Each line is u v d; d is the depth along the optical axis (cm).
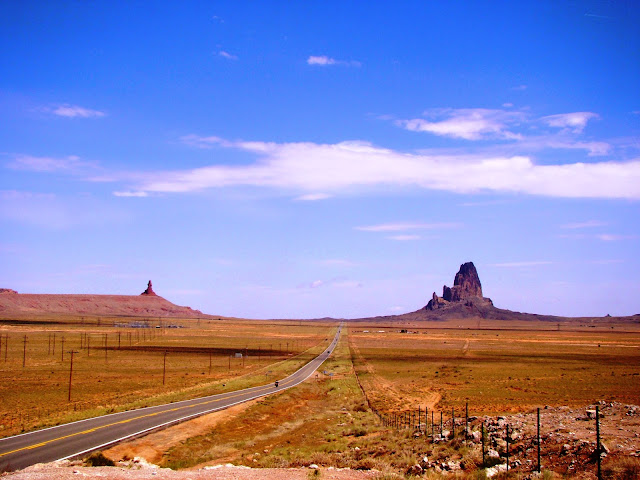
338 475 2294
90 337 19488
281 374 10038
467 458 2661
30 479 2072
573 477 2045
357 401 6669
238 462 3319
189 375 9531
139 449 3516
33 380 8269
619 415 3366
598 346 18538
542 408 5319
